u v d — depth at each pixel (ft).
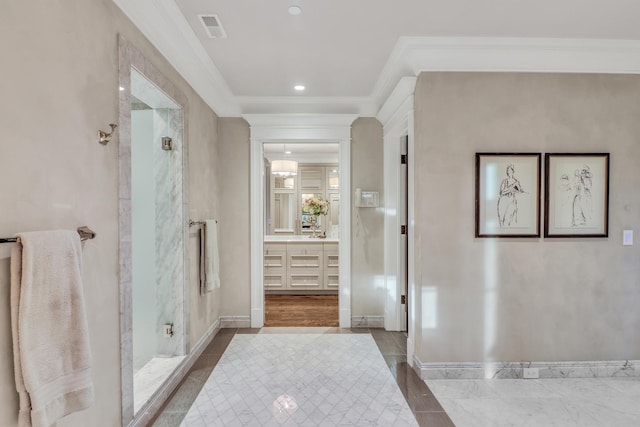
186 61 8.50
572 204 8.84
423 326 8.80
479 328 8.84
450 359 8.82
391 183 12.53
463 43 8.37
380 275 12.96
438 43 8.37
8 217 3.79
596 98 8.83
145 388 7.43
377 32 8.07
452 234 8.77
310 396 7.98
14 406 3.84
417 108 9.02
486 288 8.82
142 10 6.29
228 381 8.70
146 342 9.19
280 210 21.22
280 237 20.40
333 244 18.12
